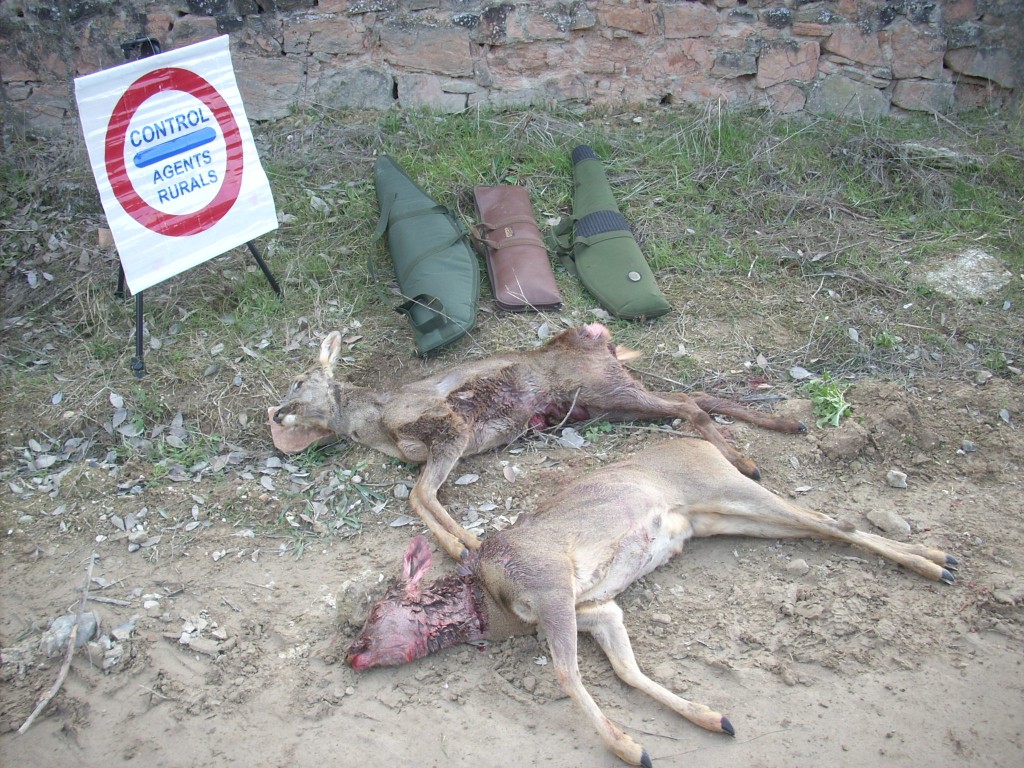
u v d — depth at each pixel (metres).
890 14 4.85
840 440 3.29
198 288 4.16
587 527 2.79
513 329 3.94
